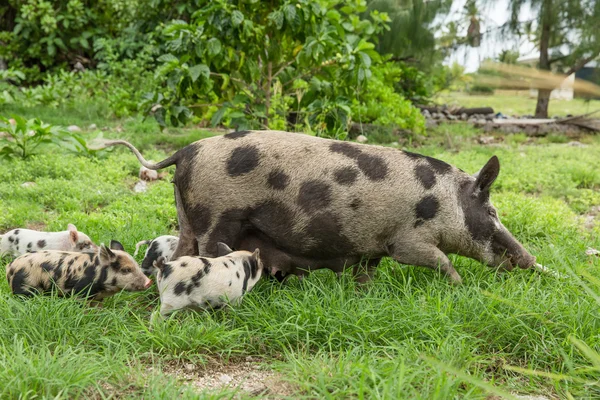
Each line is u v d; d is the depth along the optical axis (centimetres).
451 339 428
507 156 1163
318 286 516
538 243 664
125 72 1516
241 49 880
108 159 970
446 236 513
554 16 1673
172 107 923
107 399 354
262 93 959
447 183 513
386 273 546
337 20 916
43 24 1653
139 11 1583
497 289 491
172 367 412
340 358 390
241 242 529
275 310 468
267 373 409
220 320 470
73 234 577
